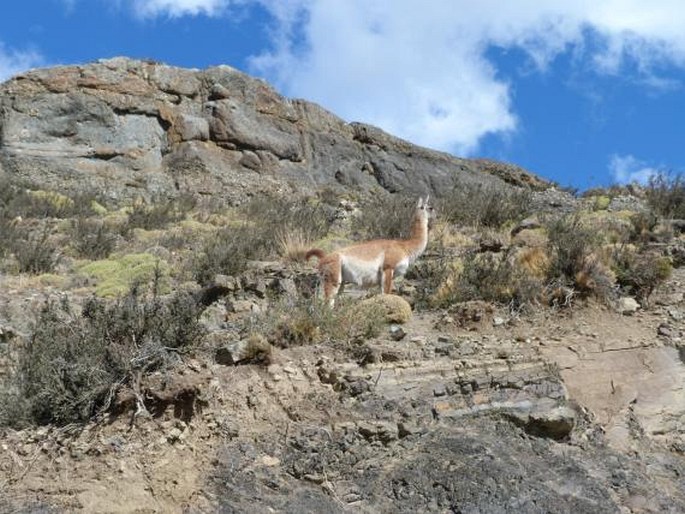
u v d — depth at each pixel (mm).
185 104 31953
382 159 34031
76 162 29344
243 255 15641
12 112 29219
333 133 34438
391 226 19047
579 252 12984
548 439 9594
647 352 11203
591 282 12578
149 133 30797
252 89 33188
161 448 8633
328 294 11859
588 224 16250
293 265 15188
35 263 15797
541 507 8352
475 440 9172
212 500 8141
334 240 16734
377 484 8539
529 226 16734
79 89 30172
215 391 9297
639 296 12859
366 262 12180
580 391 10516
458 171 34531
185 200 25141
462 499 8344
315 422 9234
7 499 7879
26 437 8688
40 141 29219
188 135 31250
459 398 9891
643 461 9594
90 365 9141
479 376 10195
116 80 30672
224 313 11852
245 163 31969
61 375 9070
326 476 8594
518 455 9164
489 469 8680
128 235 19516
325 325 10812
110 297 13633
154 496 8141
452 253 15688
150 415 8891
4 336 11219
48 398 8953
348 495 8398
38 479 8172
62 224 20234
